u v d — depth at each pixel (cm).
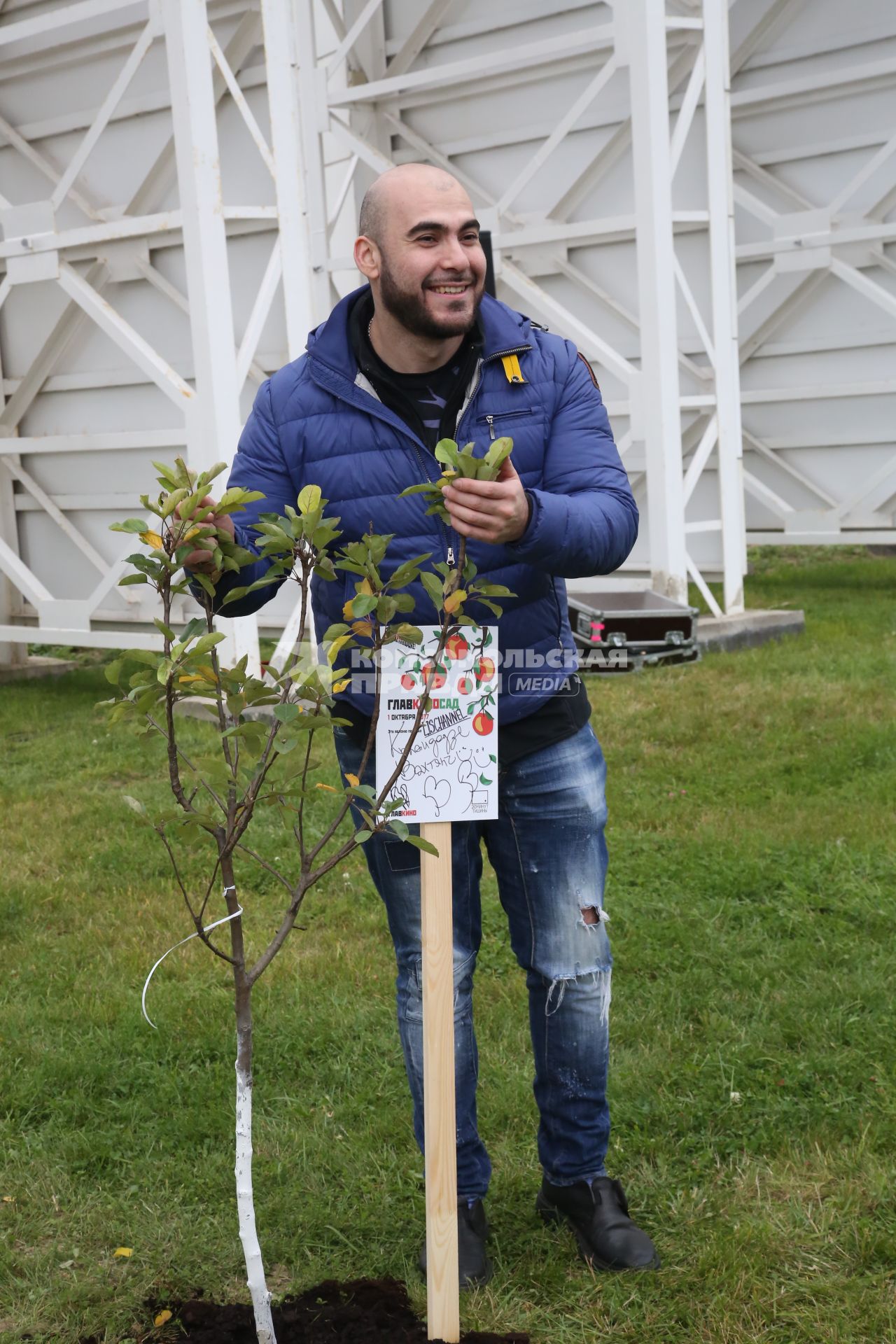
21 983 484
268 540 238
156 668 223
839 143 1305
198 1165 358
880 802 639
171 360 1039
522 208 1179
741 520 1155
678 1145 355
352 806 298
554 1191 318
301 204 929
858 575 1462
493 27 1164
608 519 270
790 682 902
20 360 1105
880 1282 299
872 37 1267
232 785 240
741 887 537
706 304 1170
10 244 989
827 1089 381
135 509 1069
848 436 1345
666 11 1117
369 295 284
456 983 299
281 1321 286
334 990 459
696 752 744
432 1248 270
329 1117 379
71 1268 318
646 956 473
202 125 870
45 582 1141
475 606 280
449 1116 269
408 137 1222
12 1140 376
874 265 1304
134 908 552
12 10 1060
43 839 658
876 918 498
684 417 1216
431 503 247
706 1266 304
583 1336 285
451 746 269
